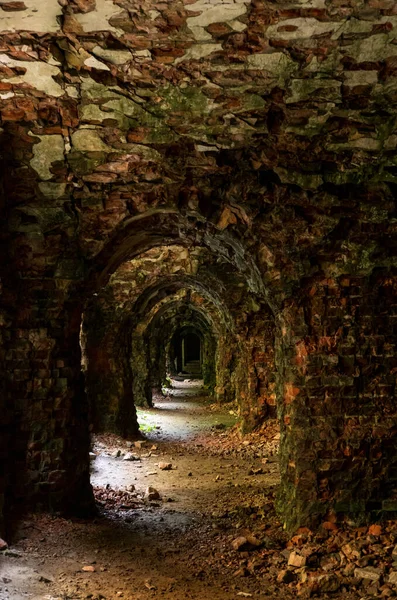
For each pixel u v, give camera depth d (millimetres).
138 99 4461
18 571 4102
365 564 4258
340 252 5047
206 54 4074
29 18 3746
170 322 20594
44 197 5051
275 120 4652
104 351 10836
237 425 11430
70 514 5473
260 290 5742
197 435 11578
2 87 4312
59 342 5449
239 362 11109
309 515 4926
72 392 5566
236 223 5168
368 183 4953
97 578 4145
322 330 5055
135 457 9047
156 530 5410
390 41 3953
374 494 4953
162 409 15617
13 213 5105
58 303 5367
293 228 5008
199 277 10414
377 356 5055
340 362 5039
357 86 4344
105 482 7512
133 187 5070
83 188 5035
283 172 4910
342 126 4668
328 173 4934
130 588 4012
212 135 4762
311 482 4957
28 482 5305
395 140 4715
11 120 4562
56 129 4637
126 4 3631
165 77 4285
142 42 3969
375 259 5039
